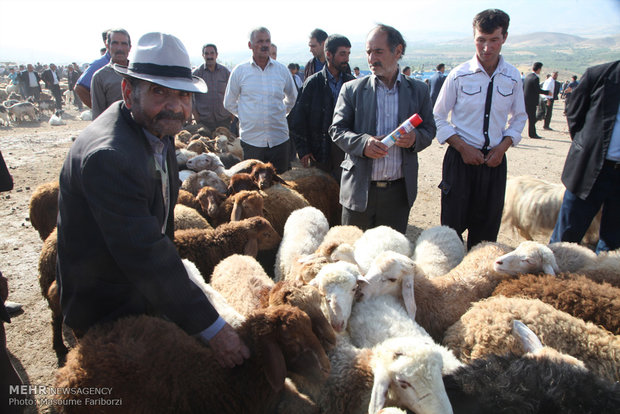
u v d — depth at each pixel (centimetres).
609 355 284
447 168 470
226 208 543
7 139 1429
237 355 228
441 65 1589
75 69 2892
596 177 446
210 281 404
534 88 1519
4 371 248
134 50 218
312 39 797
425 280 374
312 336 236
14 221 676
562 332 298
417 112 425
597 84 438
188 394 222
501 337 304
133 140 212
